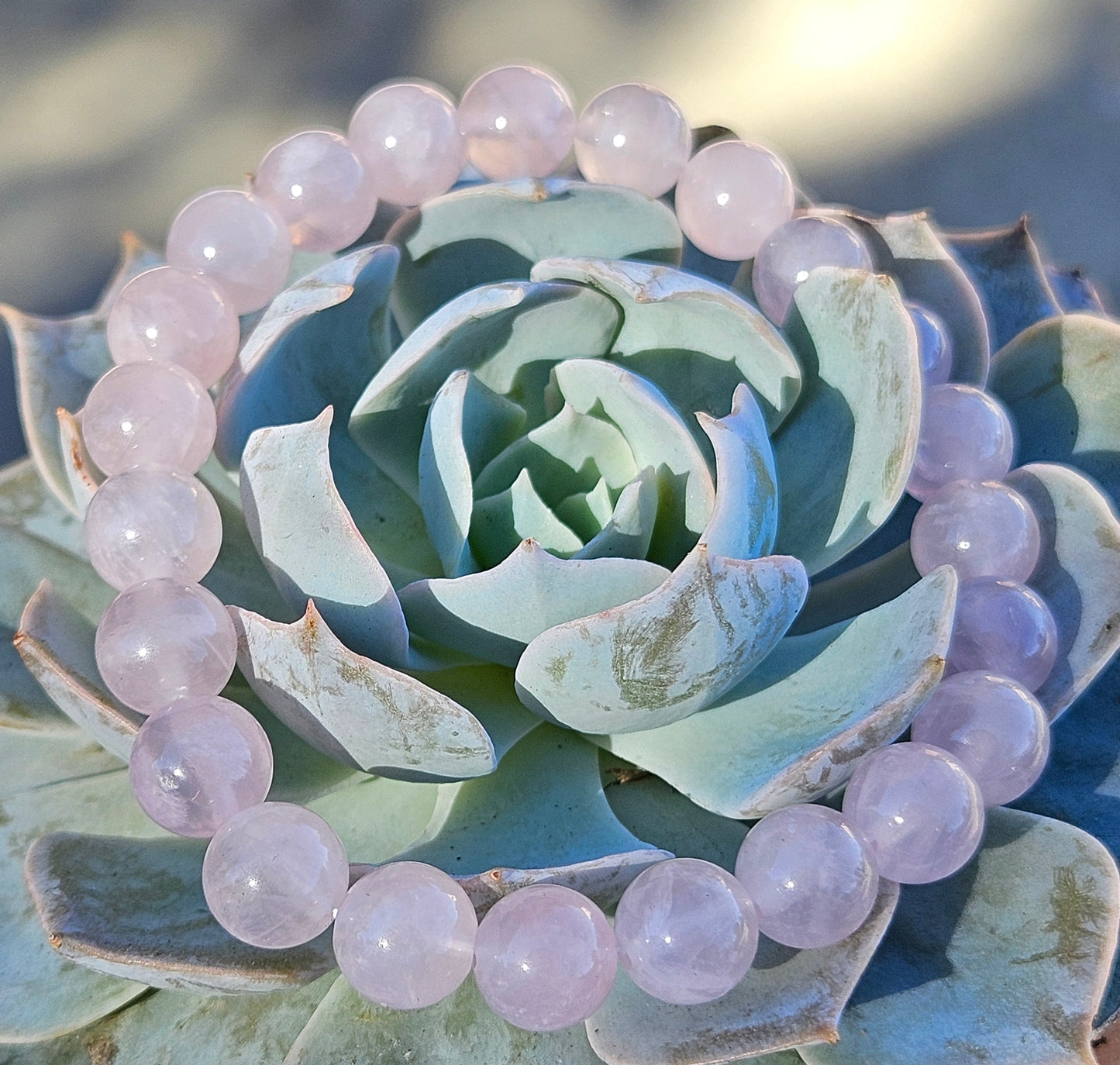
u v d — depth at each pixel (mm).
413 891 119
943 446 142
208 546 135
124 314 143
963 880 129
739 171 150
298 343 144
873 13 314
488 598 128
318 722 125
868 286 136
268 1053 128
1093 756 137
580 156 156
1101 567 138
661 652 123
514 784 135
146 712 129
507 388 149
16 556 144
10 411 260
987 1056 121
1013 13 314
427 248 153
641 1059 119
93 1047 129
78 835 128
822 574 149
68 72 305
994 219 275
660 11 312
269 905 119
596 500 142
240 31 312
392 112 153
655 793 138
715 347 143
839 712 129
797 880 120
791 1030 118
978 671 131
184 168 286
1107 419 149
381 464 149
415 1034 125
